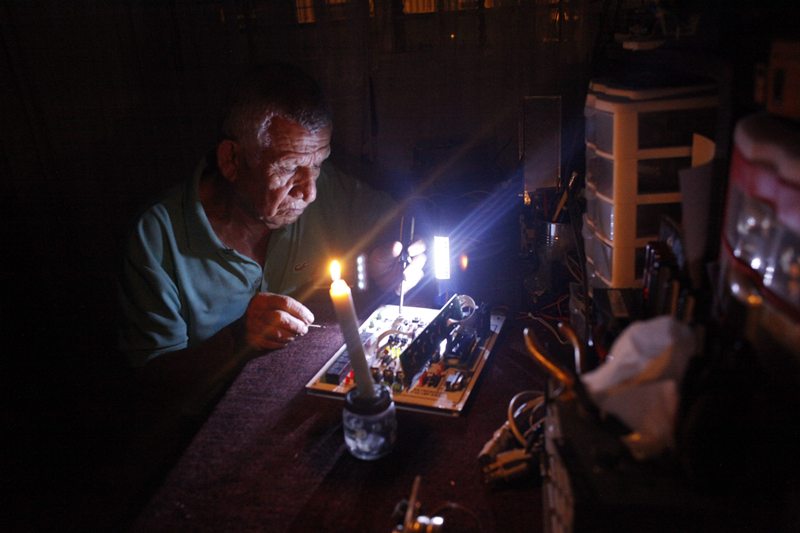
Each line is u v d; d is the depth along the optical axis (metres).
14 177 2.33
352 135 2.03
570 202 1.23
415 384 1.06
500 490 0.84
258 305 1.30
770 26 0.80
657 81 1.01
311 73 1.98
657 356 0.58
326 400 1.06
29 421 2.22
